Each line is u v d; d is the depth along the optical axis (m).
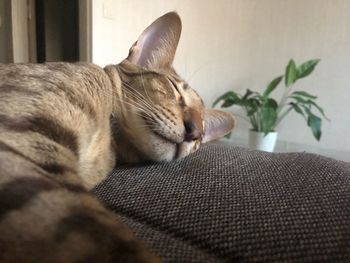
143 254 0.10
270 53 0.69
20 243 0.10
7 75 0.17
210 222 0.15
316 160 0.22
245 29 0.70
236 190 0.17
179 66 0.70
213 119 0.34
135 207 0.16
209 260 0.12
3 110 0.14
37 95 0.16
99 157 0.20
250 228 0.14
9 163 0.11
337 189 0.17
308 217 0.14
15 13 0.63
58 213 0.11
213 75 0.73
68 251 0.10
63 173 0.13
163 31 0.29
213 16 0.71
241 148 0.28
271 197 0.16
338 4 0.63
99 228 0.11
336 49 0.64
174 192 0.17
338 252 0.12
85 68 0.21
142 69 0.26
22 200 0.11
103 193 0.18
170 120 0.24
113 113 0.23
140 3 0.63
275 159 0.22
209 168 0.21
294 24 0.67
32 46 0.67
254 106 0.62
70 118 0.16
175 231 0.15
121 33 0.61
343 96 0.65
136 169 0.22
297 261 0.12
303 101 0.61
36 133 0.14
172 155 0.24
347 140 0.66
